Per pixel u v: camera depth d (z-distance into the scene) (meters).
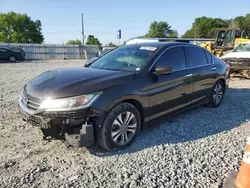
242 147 3.76
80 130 3.24
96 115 3.28
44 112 3.19
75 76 3.72
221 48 18.08
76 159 3.33
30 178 2.88
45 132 3.32
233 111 5.66
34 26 76.19
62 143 3.77
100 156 3.42
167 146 3.75
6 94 7.21
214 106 5.88
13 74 12.50
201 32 82.50
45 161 3.27
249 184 2.62
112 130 3.47
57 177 2.91
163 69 4.03
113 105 3.43
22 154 3.44
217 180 2.88
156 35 77.00
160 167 3.15
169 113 4.46
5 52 23.62
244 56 10.12
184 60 4.78
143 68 4.00
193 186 2.77
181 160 3.34
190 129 4.48
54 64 21.45
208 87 5.47
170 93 4.33
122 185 2.77
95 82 3.47
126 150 3.61
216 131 4.42
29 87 3.67
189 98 4.89
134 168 3.12
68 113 3.15
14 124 4.54
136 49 4.61
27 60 27.69
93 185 2.76
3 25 71.56
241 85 9.09
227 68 6.19
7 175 2.93
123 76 3.74
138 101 3.76
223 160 3.35
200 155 3.48
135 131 3.79
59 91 3.26
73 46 32.94
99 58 4.87
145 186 2.76
